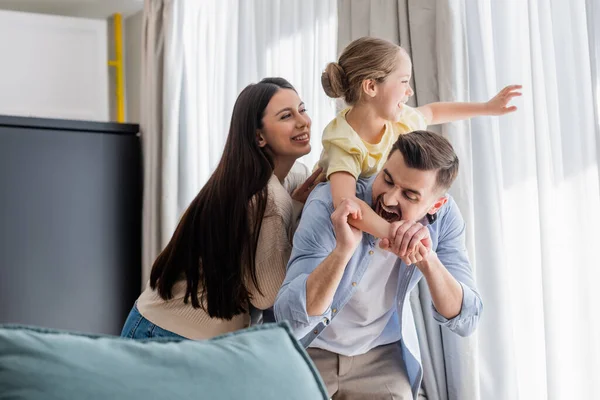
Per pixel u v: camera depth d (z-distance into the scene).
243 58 3.01
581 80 1.84
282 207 1.81
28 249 3.18
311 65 2.69
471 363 1.98
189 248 1.86
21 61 3.61
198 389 1.09
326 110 2.60
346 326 1.69
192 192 3.27
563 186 1.87
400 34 2.19
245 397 1.11
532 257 2.03
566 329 1.88
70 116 3.69
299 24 2.74
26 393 1.02
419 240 1.48
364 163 1.70
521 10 2.05
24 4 3.91
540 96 1.92
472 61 2.11
